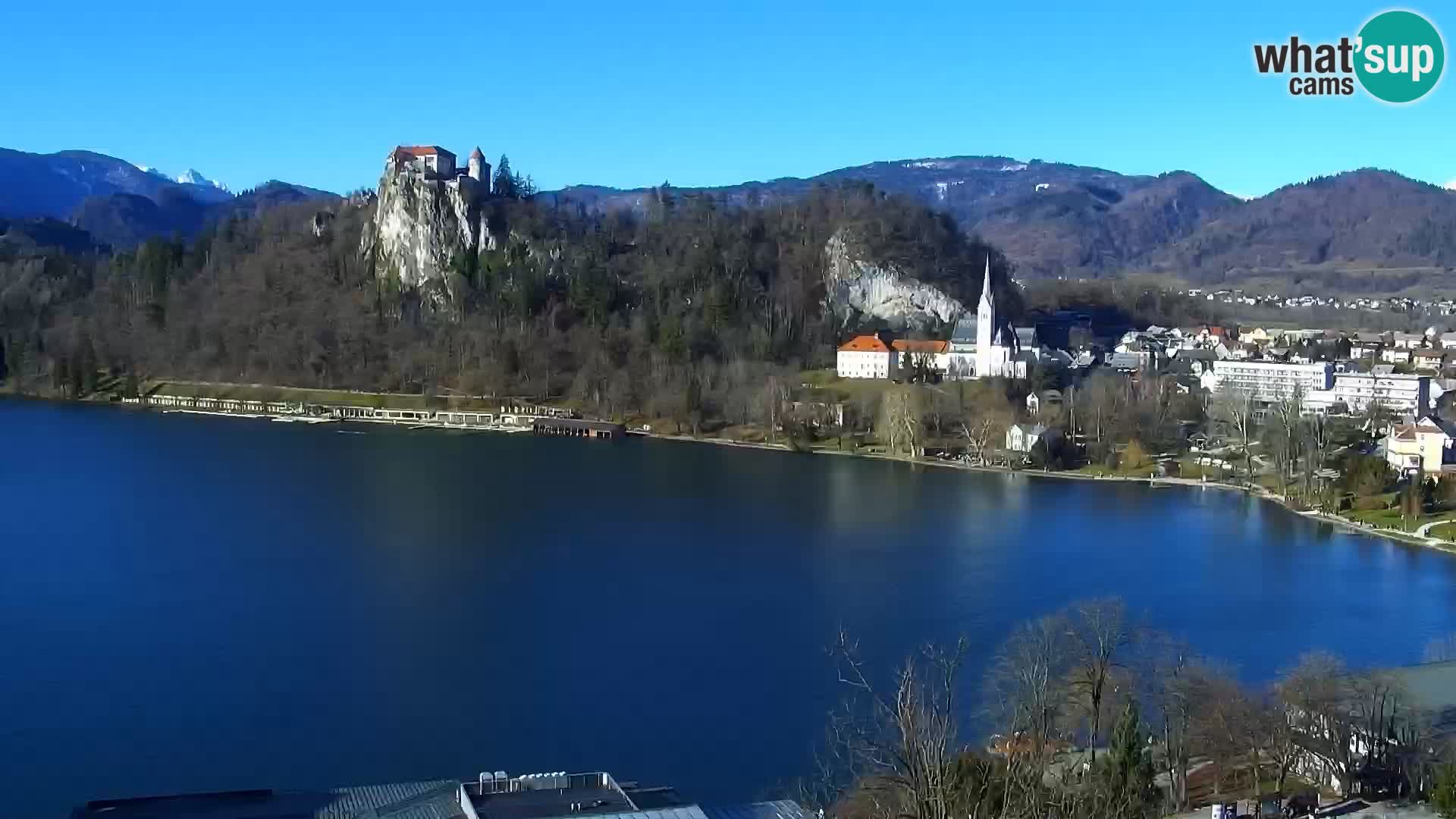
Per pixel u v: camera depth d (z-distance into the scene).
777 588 174.25
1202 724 102.12
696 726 120.25
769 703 126.31
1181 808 96.75
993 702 120.81
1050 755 93.06
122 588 167.88
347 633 149.12
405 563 186.50
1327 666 113.44
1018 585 179.25
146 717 120.56
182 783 106.00
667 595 170.25
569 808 86.88
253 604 161.38
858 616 159.88
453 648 143.88
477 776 108.44
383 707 124.62
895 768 85.12
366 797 90.62
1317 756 103.25
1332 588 181.25
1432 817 94.12
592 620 157.00
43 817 99.38
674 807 87.75
